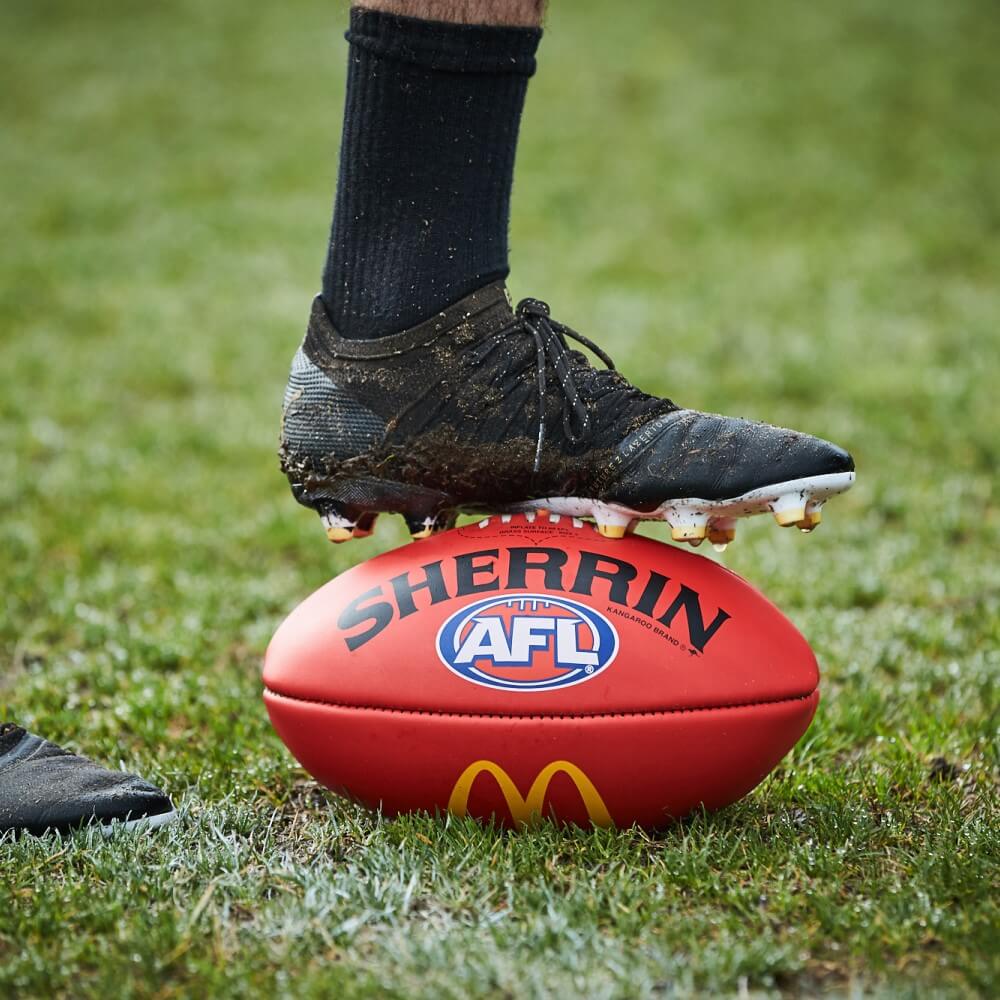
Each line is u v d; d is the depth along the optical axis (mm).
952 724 11391
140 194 45188
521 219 41812
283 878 8250
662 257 38062
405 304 8828
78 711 12086
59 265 37375
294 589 16328
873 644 13523
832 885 8039
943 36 61125
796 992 6996
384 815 9234
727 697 8578
